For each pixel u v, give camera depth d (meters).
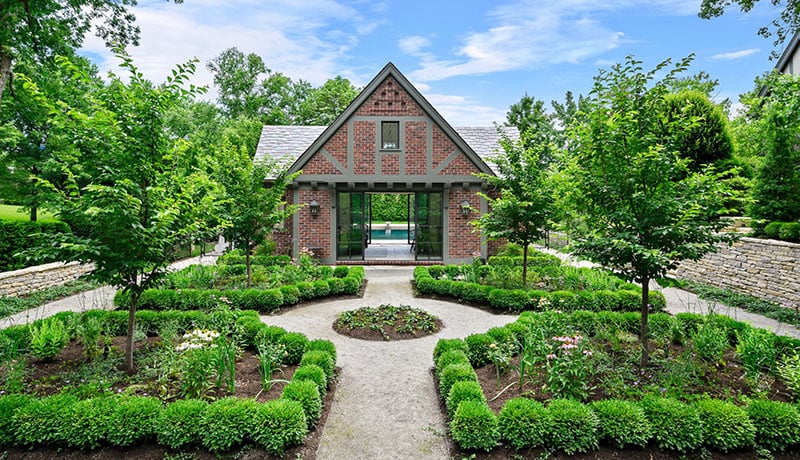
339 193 15.30
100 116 4.61
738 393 4.54
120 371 4.99
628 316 6.67
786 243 8.61
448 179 14.87
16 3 12.06
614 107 5.21
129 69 4.90
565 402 4.05
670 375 4.66
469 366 5.07
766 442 3.85
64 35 14.02
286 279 10.89
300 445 4.00
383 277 13.06
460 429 3.92
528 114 29.64
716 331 5.26
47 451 3.76
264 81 39.41
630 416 3.84
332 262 15.07
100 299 9.80
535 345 5.03
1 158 16.39
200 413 3.88
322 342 5.88
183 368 4.54
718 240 4.84
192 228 5.12
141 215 4.89
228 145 10.36
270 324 8.00
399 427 4.40
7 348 5.12
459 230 15.11
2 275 9.21
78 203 4.58
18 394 4.27
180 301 8.38
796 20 11.96
